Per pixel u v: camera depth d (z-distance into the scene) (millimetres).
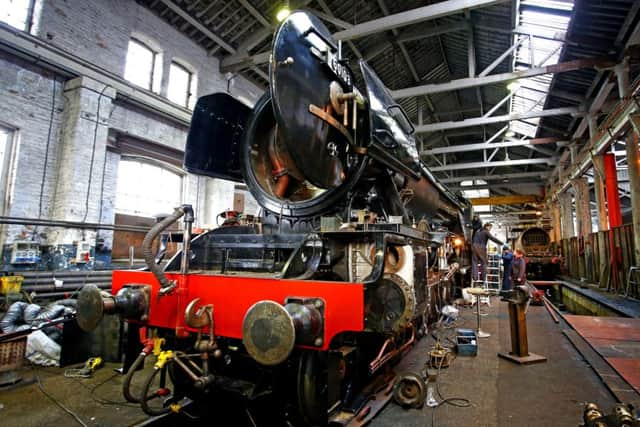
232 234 2881
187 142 3254
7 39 6082
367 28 7711
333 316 1847
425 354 3848
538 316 6234
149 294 2357
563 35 8664
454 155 21609
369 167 2875
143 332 2654
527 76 8961
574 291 11008
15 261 6145
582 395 2783
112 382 3156
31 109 6672
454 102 15766
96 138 7234
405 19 7418
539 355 3818
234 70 10539
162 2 8508
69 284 6176
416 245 2896
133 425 2348
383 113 2977
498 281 8891
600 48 8633
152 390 2967
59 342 4102
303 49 2662
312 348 1871
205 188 10281
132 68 8453
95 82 7242
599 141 9938
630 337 4531
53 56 6688
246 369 2438
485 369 3387
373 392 2680
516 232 21797
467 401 2658
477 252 8125
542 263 17125
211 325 2102
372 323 2258
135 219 8555
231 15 9477
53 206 6918
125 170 8398
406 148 3418
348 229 2316
